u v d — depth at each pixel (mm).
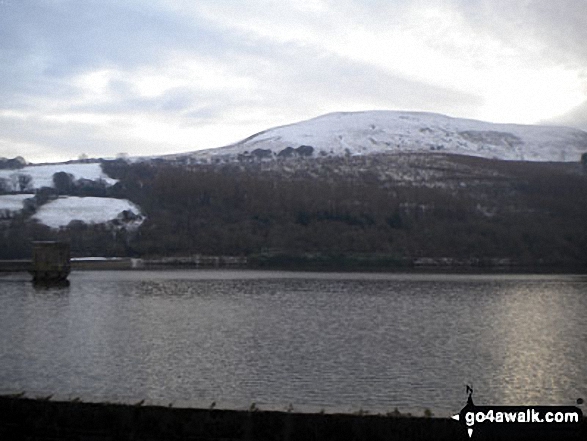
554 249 166500
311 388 37688
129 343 52250
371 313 74188
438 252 166125
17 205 191625
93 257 161125
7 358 45625
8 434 16328
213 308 77750
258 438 15672
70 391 36438
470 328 63156
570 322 68312
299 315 71750
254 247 171250
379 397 36000
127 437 16000
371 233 174750
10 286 107438
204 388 37406
